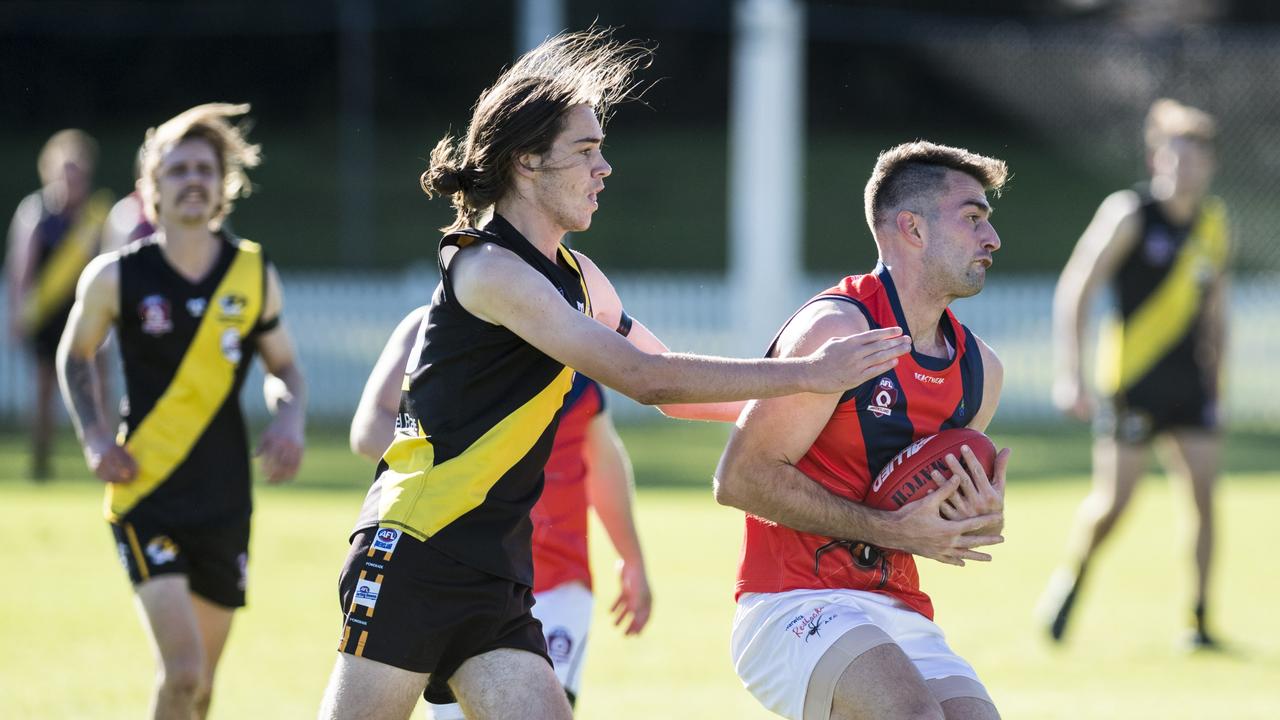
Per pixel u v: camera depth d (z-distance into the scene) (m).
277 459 19.53
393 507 13.22
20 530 35.34
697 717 21.83
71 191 44.34
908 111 119.81
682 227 107.62
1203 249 28.84
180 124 19.42
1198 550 28.30
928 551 14.16
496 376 13.20
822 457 14.66
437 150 14.16
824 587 14.74
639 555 18.16
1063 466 50.66
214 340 19.25
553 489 17.09
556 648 16.88
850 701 13.77
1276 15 104.94
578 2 112.81
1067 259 101.94
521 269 13.00
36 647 25.25
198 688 17.80
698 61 119.56
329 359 62.81
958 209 14.55
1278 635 29.16
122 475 18.41
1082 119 108.25
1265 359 61.91
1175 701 23.30
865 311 14.63
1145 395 28.33
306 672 24.16
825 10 115.31
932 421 14.78
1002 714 22.17
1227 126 85.81
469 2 121.19
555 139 13.41
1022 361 63.00
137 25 114.62
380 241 102.38
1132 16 108.25
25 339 44.41
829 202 108.69
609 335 12.80
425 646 13.03
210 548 18.95
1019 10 113.44
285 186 110.62
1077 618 30.38
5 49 119.19
